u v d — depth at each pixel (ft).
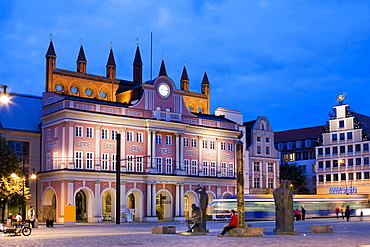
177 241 103.14
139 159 273.95
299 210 264.11
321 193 376.68
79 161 254.47
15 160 239.50
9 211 260.01
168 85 291.58
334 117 376.07
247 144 348.38
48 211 263.49
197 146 302.04
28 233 138.62
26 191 237.66
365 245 86.02
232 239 106.83
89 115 258.37
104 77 318.24
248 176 336.70
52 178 257.75
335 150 372.99
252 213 257.14
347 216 226.17
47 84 294.46
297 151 414.82
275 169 355.56
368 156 354.13
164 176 277.44
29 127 273.33
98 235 131.85
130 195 295.69
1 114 272.10
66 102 253.65
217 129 310.65
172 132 286.25
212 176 304.50
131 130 272.92
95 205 255.09
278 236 115.34
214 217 258.78
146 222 262.67
